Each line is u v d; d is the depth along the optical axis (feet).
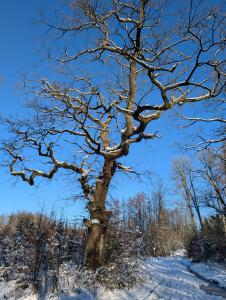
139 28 49.26
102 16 50.70
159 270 76.95
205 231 122.52
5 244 55.62
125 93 62.59
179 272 78.84
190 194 141.49
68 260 54.39
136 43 51.06
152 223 179.73
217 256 103.96
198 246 118.52
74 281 45.09
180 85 47.91
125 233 60.39
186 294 46.83
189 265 107.55
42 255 45.68
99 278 47.09
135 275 51.60
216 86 49.83
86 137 57.88
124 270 49.67
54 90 57.21
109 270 47.73
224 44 45.06
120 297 42.80
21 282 43.60
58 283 42.98
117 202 61.93
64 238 50.72
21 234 54.39
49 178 58.85
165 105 49.57
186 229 203.10
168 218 219.41
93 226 53.57
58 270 44.29
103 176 56.95
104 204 55.88
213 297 44.57
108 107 57.52
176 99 51.49
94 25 52.11
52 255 46.01
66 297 40.32
